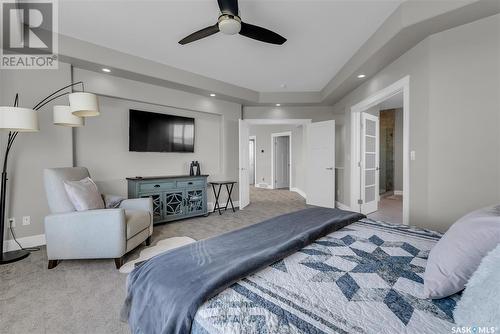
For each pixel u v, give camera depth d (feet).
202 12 7.88
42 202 9.54
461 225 3.08
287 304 2.66
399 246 4.32
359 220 6.11
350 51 10.64
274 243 4.27
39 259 8.14
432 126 8.03
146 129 12.94
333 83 13.96
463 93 7.43
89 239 7.31
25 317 5.16
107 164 11.93
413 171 8.76
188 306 2.63
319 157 17.72
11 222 8.98
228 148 16.94
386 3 7.42
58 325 4.92
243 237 4.66
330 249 4.22
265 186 29.12
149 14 7.98
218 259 3.63
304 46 10.16
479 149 7.23
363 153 14.44
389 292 2.89
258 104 17.53
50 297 5.90
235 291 2.91
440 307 2.61
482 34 7.09
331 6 7.54
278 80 14.46
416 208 8.63
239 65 12.19
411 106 8.81
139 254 8.55
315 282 3.11
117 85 11.69
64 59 9.70
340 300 2.73
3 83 8.89
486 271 2.31
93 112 8.63
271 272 3.38
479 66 7.16
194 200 13.82
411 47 8.72
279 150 28.84
